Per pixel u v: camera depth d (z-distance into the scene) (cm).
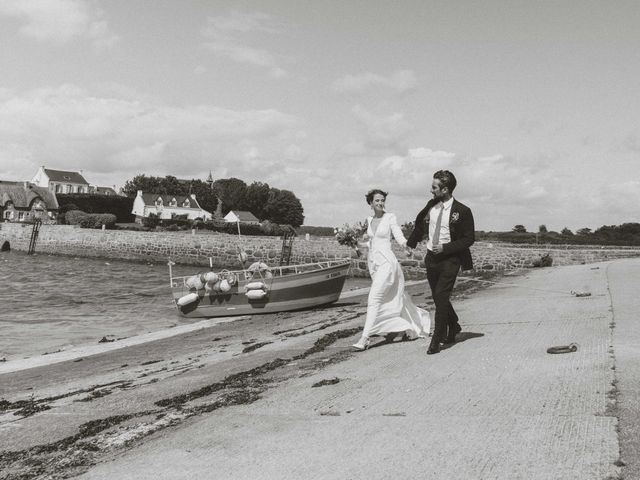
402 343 814
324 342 923
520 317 979
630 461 333
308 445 410
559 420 416
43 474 410
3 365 1185
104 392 730
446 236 715
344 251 5316
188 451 421
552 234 6194
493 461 353
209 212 18238
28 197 11600
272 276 1836
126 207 11956
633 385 483
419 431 420
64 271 5356
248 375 709
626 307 970
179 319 2059
